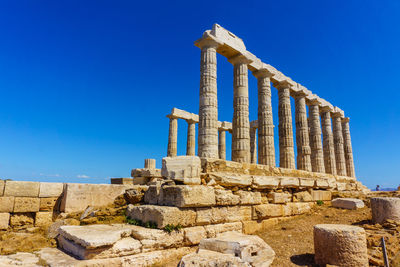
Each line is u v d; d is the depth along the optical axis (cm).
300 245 845
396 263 671
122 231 681
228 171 1019
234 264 581
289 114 1917
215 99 1409
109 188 1039
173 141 2681
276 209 1107
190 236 775
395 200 966
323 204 1422
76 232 671
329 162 2466
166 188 842
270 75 1808
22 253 670
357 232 658
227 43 1498
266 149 1691
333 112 2659
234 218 938
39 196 927
